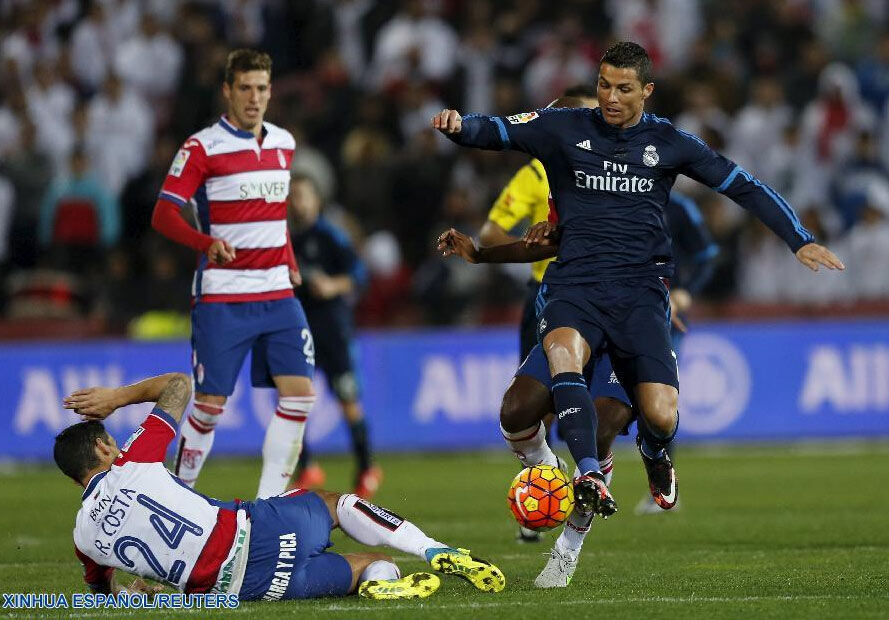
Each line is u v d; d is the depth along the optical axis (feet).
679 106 211.61
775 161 209.46
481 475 151.02
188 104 209.97
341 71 214.48
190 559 69.41
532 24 224.74
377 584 72.49
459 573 73.36
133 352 165.27
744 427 176.14
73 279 180.75
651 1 228.84
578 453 70.95
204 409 94.17
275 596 71.56
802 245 76.33
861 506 121.90
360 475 134.00
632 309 75.87
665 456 81.30
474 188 195.83
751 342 176.55
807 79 223.71
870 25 239.71
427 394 171.94
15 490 140.46
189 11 223.71
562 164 76.84
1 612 70.79
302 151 199.00
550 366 74.23
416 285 183.42
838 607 69.87
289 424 96.17
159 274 179.22
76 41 225.97
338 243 134.21
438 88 216.54
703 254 113.70
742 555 92.94
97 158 207.72
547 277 77.51
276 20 224.12
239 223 93.30
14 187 193.77
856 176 205.77
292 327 95.66
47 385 164.66
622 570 85.66
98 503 69.36
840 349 178.50
